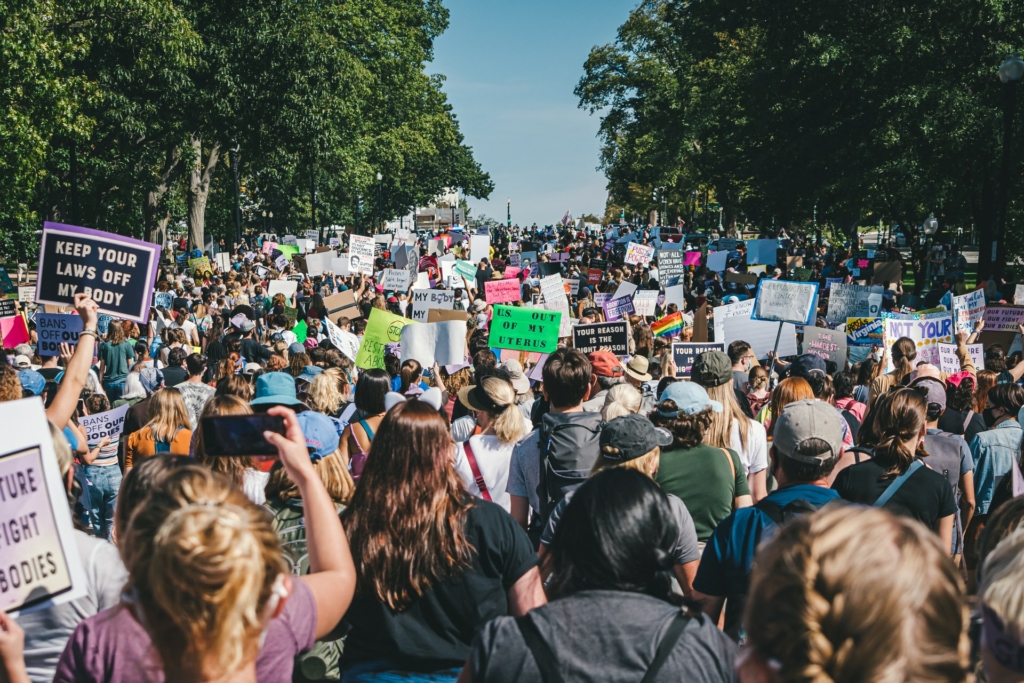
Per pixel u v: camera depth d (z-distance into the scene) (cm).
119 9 2627
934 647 150
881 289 1587
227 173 5222
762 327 1127
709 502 415
